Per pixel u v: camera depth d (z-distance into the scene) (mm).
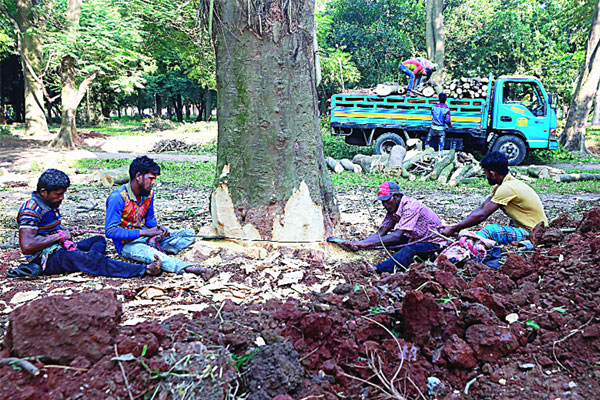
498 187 4742
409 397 2701
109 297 2611
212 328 2906
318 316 2863
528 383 2678
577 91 23094
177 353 2510
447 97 17141
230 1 4684
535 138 16828
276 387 2428
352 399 2680
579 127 23078
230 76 4809
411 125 17062
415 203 4641
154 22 21703
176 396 2332
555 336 2918
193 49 23953
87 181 13070
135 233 4629
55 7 22797
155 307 3545
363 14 36906
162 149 24844
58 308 2375
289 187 4781
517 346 2898
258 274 4344
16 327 2289
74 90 23438
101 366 2293
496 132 17266
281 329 2975
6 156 19359
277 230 4793
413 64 17125
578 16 26562
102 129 38531
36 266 4402
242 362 2633
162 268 4441
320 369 2793
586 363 2705
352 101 17484
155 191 11297
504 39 35281
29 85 25828
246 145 4805
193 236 5098
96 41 20234
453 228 4641
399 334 3047
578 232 4379
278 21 4695
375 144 17578
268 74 4723
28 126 26172
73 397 2168
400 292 3461
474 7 36219
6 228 7039
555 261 3879
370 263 4734
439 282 3352
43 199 4406
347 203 9273
